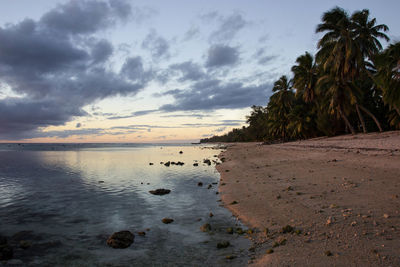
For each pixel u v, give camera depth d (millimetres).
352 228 6258
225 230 7746
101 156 49031
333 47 33344
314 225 6863
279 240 6328
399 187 9445
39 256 6375
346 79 34906
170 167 27250
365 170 13594
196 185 15789
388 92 27000
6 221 9305
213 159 37781
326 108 45969
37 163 33062
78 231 8203
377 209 7320
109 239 7141
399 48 24516
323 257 5129
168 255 6223
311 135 57188
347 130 47625
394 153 16781
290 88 62969
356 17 31953
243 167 22312
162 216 9547
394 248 5039
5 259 6195
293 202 9336
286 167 18797
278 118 68250
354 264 4691
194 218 9141
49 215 9984
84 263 5961
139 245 6918
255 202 10258
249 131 112438
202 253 6219
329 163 17828
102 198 12742
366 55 32656
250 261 5559
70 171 24156
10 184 17031
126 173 22438
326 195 9641
